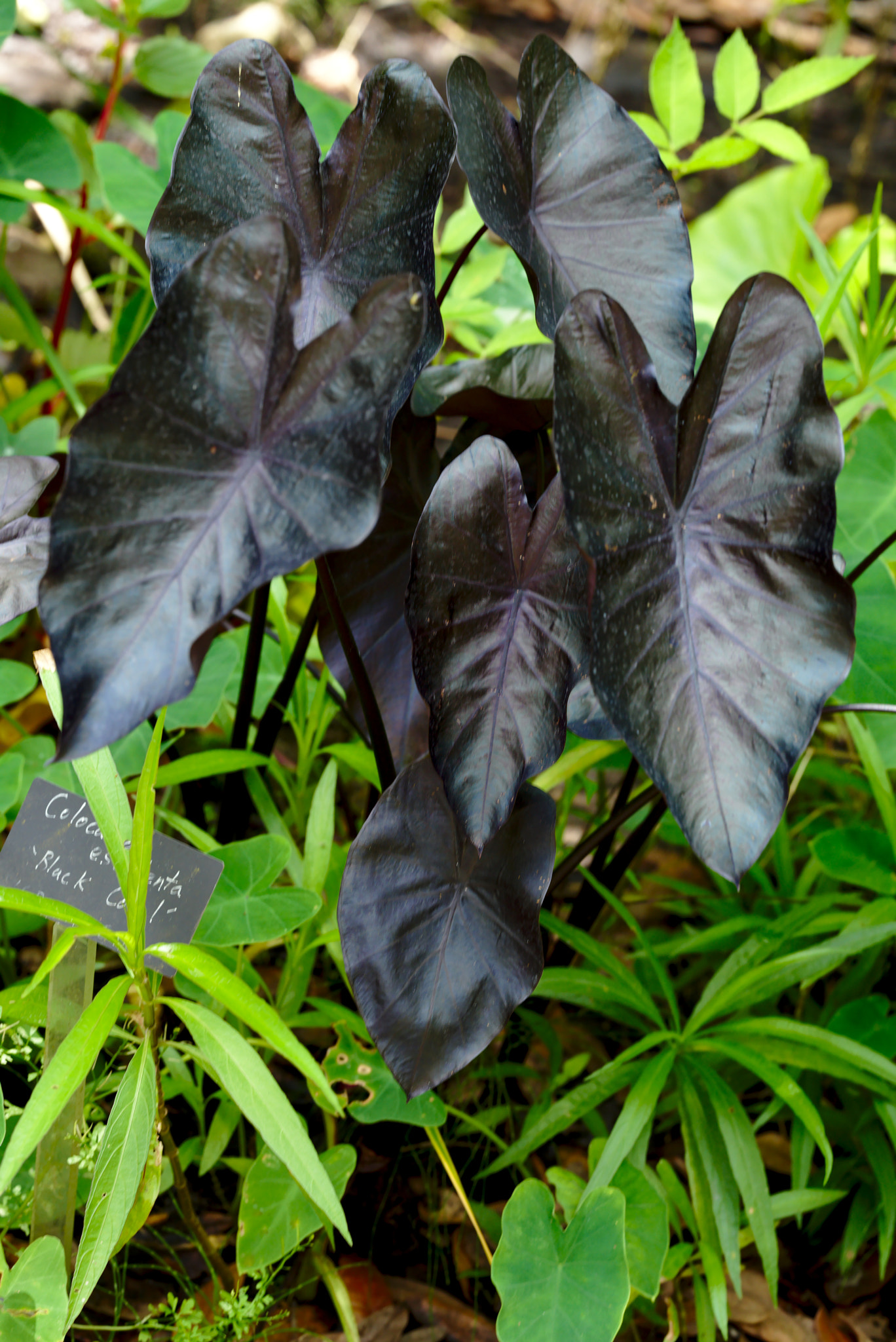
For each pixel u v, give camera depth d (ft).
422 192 4.42
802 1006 5.83
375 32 15.44
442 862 4.52
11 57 11.76
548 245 4.53
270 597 5.81
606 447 4.13
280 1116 4.33
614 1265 4.55
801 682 4.23
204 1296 5.07
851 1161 5.52
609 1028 5.87
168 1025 5.01
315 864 5.06
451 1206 5.39
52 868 4.64
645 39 17.26
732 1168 5.09
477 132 4.34
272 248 3.92
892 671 5.50
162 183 6.19
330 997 5.72
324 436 3.98
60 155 6.23
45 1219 4.65
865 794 6.49
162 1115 4.63
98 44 12.17
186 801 5.83
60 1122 4.57
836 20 16.10
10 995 4.73
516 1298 4.55
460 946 4.53
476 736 4.34
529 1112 5.39
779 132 6.21
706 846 4.16
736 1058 5.12
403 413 4.95
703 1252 5.02
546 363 5.03
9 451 6.13
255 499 3.98
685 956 6.22
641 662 4.18
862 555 5.76
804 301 4.16
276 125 4.43
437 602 4.26
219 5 14.32
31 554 4.55
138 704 3.87
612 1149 4.91
